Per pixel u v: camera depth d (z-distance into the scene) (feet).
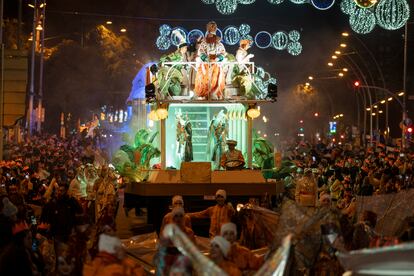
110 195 79.66
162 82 76.02
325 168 111.34
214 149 77.15
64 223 57.88
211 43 77.77
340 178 95.81
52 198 59.82
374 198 47.21
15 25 198.70
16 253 35.60
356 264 27.09
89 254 42.22
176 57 77.15
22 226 39.06
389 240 35.53
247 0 99.66
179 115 77.46
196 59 76.69
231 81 77.10
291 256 37.11
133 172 76.89
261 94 77.15
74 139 190.29
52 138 178.70
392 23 96.27
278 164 79.41
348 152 142.31
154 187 71.77
